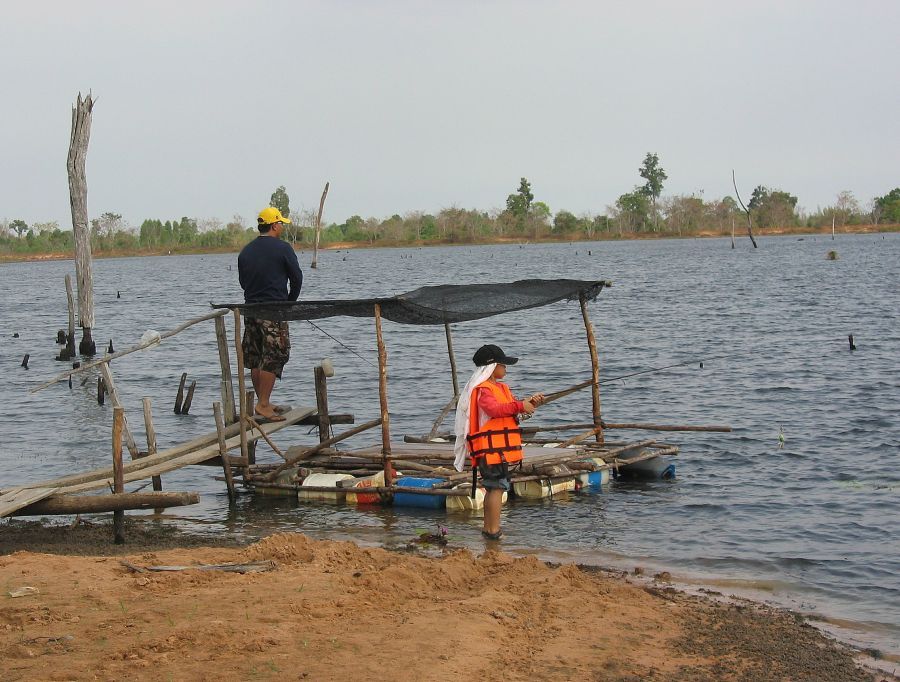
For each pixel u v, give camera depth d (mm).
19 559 8320
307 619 6590
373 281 74375
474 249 172750
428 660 5859
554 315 41531
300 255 163625
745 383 21797
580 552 9867
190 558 8453
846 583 8852
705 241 179875
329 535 10711
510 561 8531
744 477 13250
